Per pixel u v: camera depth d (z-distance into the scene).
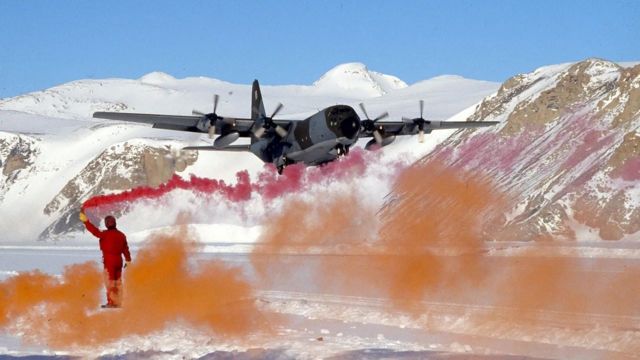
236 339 28.95
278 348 26.61
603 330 27.50
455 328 30.12
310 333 30.12
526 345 26.03
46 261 88.06
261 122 66.06
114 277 34.66
